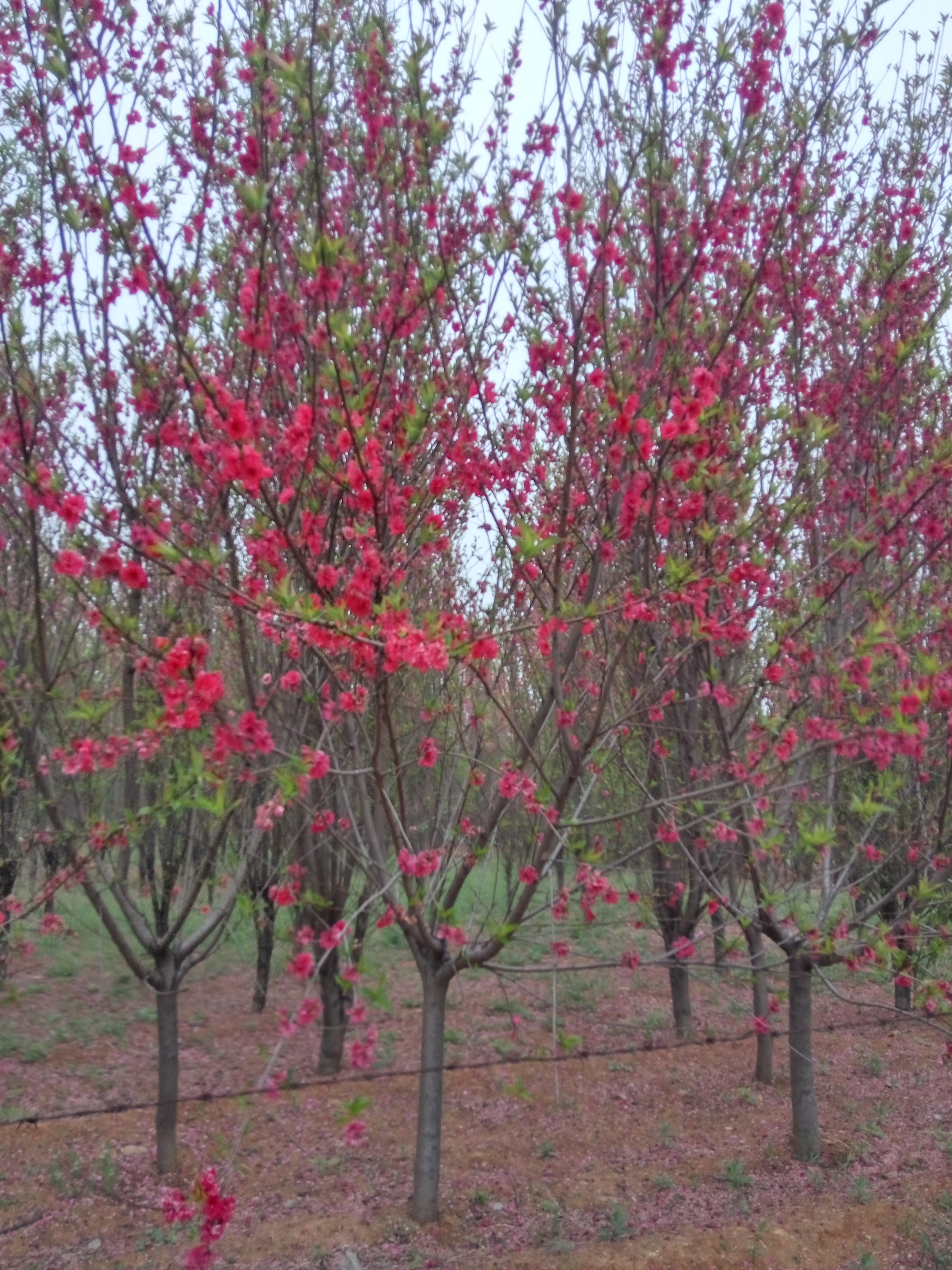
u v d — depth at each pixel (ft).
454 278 13.64
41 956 31.14
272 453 11.46
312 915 17.88
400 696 15.84
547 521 13.24
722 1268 14.12
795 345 15.44
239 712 11.86
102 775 15.89
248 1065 22.50
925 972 16.55
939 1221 15.34
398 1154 17.97
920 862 15.44
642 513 12.25
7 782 14.83
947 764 15.69
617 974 29.91
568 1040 13.17
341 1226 15.23
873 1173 17.26
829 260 16.70
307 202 13.47
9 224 14.38
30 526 12.96
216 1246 14.64
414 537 12.68
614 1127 19.42
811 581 15.81
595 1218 15.79
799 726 15.07
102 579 11.57
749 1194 16.47
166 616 13.25
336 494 11.85
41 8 12.12
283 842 19.36
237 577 12.26
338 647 10.20
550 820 11.70
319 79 13.03
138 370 13.10
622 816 12.05
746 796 13.97
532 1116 19.84
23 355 12.66
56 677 14.10
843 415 15.94
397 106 13.11
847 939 15.56
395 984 28.27
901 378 16.37
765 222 14.90
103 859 15.35
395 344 12.95
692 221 13.37
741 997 26.40
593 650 16.84
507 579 15.31
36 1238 14.93
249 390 10.47
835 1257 14.49
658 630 15.79
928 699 10.85
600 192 13.83
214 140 13.35
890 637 11.19
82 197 12.55
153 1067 22.45
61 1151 17.89
